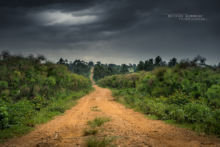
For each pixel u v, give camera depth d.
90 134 6.09
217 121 6.79
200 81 12.80
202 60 14.23
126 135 5.67
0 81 12.29
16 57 15.59
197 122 7.61
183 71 14.20
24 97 12.91
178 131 6.53
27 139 5.70
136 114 10.83
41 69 17.80
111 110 12.63
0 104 8.41
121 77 40.94
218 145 4.77
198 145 4.78
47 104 13.18
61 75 20.73
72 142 5.12
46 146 4.77
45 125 8.02
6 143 5.22
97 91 38.78
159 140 5.24
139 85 19.05
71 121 8.91
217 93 10.00
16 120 7.91
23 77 14.75
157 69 16.25
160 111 9.66
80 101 19.20
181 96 10.73
